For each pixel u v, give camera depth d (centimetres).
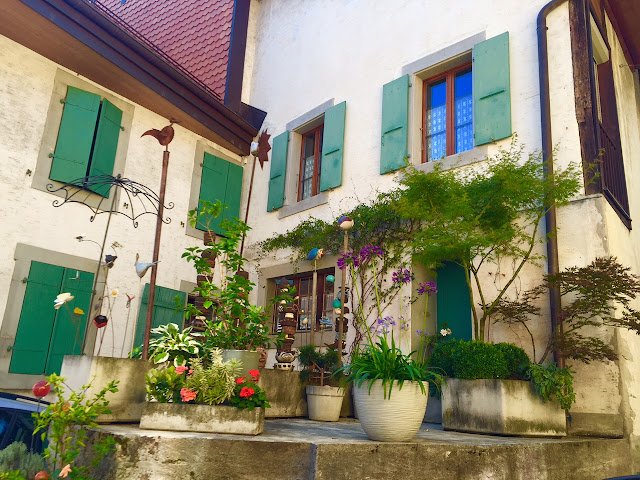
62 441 320
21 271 686
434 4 802
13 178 698
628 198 709
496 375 482
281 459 314
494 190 575
